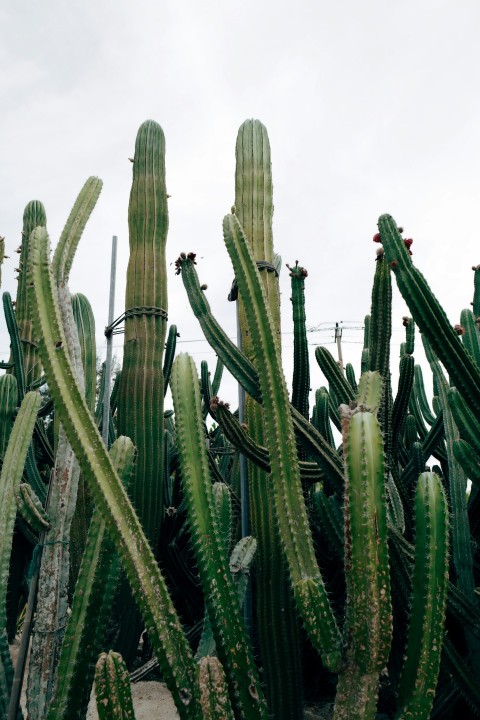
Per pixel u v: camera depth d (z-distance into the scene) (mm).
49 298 1758
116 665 1375
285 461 1711
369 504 1449
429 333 2396
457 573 2904
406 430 5316
